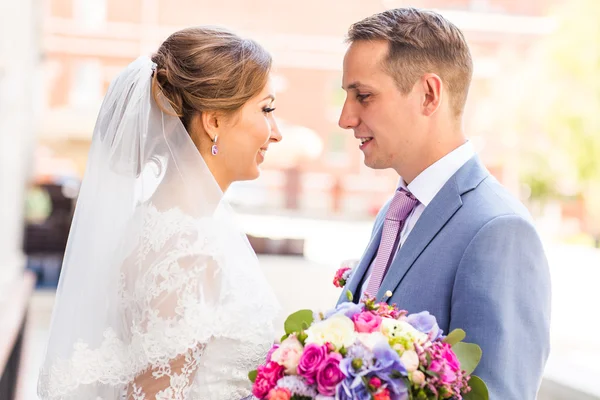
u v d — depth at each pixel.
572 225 23.20
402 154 2.06
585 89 19.83
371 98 2.04
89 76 22.84
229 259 2.04
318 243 15.38
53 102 22.59
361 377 1.57
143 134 2.07
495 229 1.86
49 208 11.20
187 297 1.93
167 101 2.11
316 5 23.94
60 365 2.00
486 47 23.77
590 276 12.31
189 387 1.96
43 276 10.12
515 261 1.86
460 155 2.05
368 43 2.04
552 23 22.69
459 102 2.06
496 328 1.81
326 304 8.66
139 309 1.94
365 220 21.92
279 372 1.63
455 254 1.91
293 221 19.72
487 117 23.31
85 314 2.01
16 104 6.88
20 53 7.20
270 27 23.83
